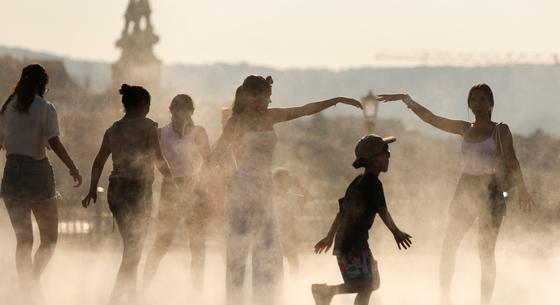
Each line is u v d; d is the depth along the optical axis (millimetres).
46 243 15703
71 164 15594
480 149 15742
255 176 14016
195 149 17312
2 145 15609
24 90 15453
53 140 15445
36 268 15625
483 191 15750
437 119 16109
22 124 15406
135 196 15289
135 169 15297
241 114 14055
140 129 15297
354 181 12867
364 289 12688
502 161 15742
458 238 15969
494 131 15750
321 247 13000
